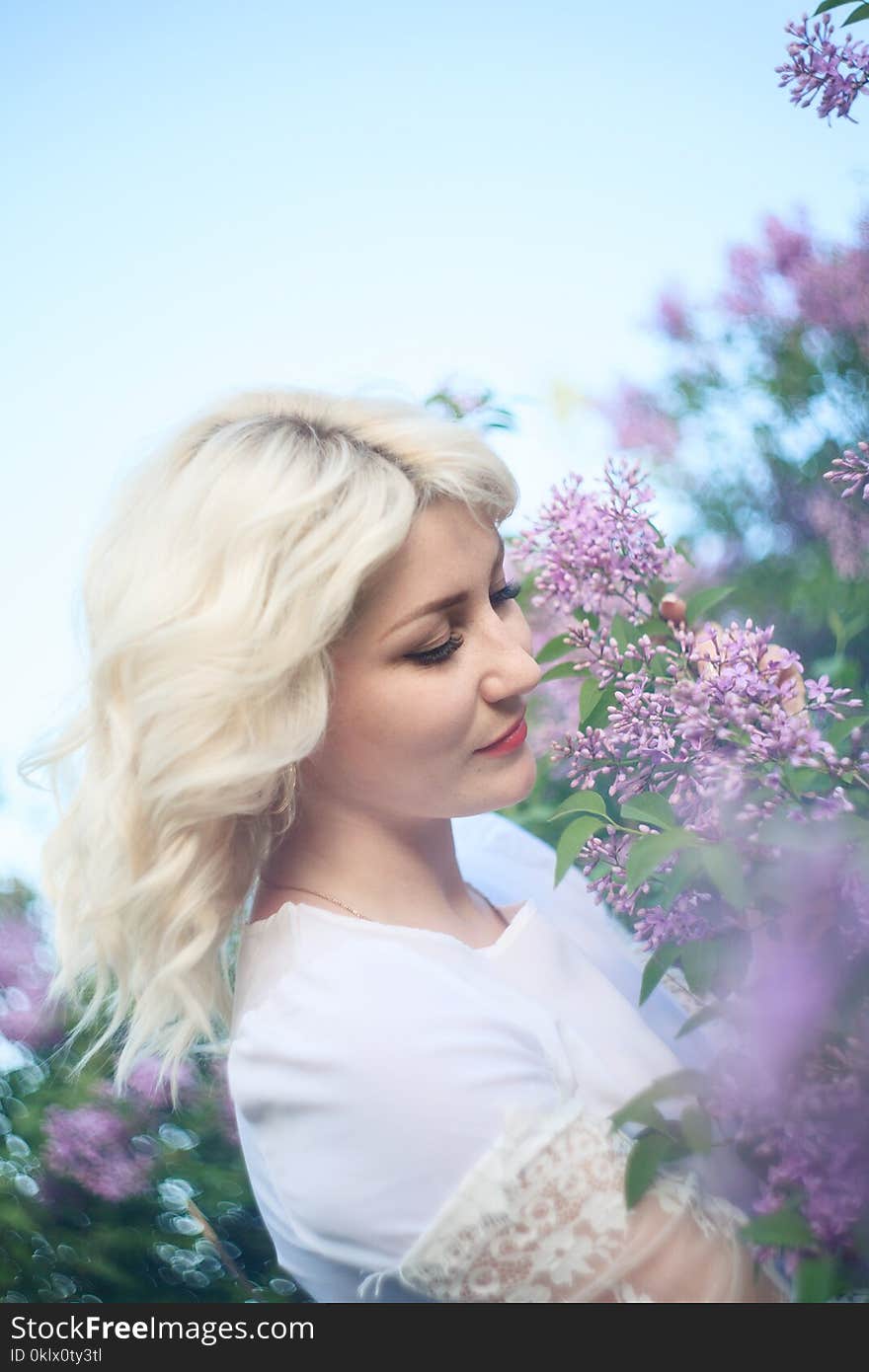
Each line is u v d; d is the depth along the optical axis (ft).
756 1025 2.94
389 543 3.28
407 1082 3.22
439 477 3.43
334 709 3.50
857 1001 2.91
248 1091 3.47
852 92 3.56
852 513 5.57
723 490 6.37
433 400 5.58
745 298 6.80
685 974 3.20
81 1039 7.17
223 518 3.41
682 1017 4.34
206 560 3.42
